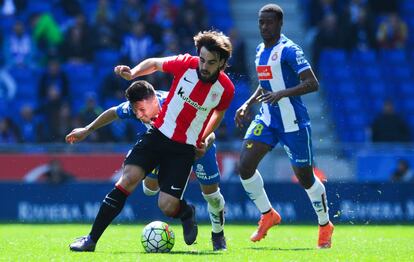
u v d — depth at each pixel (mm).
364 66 72625
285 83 30000
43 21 67562
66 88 62781
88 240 26688
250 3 77250
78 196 53000
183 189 26344
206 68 25578
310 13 74000
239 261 23906
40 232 40375
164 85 60531
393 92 72438
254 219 53219
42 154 53312
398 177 54594
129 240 33312
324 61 72062
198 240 33875
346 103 70875
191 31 66688
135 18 67000
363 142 69625
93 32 67188
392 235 40094
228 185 53281
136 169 26203
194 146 26641
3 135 59344
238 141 60219
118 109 27938
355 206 53625
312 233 41562
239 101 64125
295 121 30266
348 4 73750
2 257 24828
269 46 30188
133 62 64500
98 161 53469
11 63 68062
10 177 53375
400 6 79062
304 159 30547
